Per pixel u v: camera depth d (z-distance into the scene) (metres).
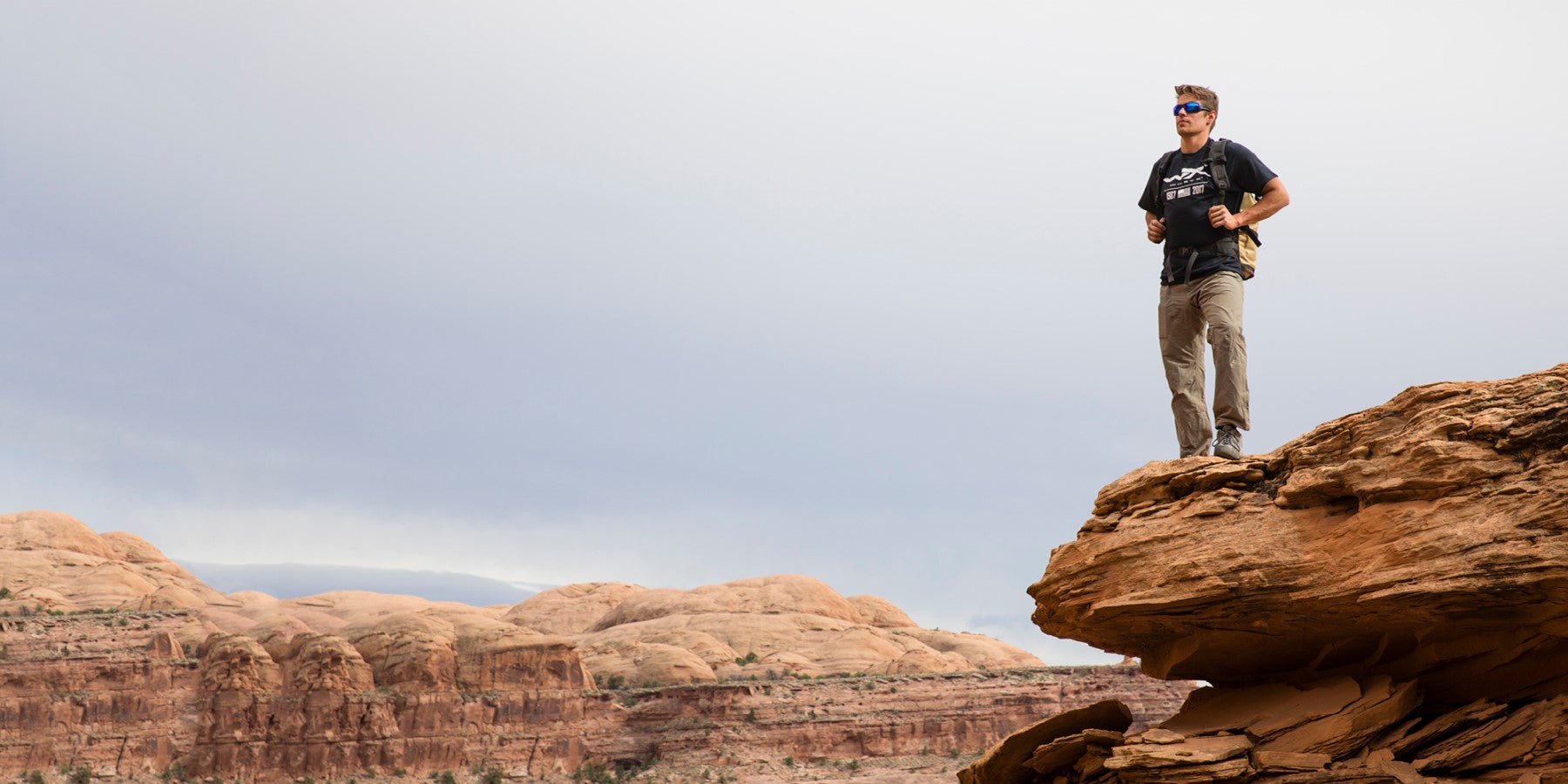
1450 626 12.93
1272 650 14.58
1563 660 12.85
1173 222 15.39
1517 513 11.88
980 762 16.14
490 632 181.50
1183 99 15.45
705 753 170.38
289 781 158.25
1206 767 13.32
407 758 165.62
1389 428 13.12
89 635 163.00
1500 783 12.43
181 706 160.38
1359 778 12.80
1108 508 15.49
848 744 173.25
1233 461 14.48
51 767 150.25
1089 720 15.73
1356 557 12.88
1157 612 14.39
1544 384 12.36
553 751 174.00
